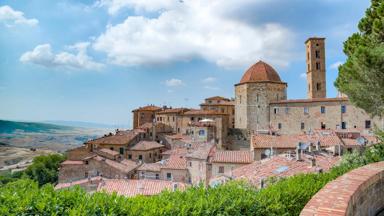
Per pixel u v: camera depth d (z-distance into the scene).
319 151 39.50
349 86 17.27
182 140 80.25
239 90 84.44
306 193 10.38
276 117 78.31
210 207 8.37
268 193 9.79
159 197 8.50
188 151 61.25
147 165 59.66
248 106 80.94
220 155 46.28
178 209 7.82
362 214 8.08
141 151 73.00
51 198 6.97
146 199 8.12
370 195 8.91
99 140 77.50
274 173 25.48
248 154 46.38
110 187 33.81
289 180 11.66
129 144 76.50
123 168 57.66
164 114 102.44
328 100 73.00
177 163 54.09
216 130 81.62
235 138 82.19
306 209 6.34
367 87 15.74
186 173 51.69
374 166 10.65
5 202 6.59
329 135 49.91
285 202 9.81
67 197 7.22
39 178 80.38
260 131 70.56
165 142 85.44
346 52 18.86
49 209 6.64
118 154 69.81
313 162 27.09
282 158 30.83
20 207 6.43
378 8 16.25
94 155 62.12
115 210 7.13
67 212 6.65
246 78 84.44
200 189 9.49
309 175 12.33
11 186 7.77
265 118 79.38
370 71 14.70
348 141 47.41
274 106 78.75
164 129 94.69
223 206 8.64
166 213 7.57
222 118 82.38
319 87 92.50
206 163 46.12
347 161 18.58
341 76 18.83
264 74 83.25
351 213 6.97
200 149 54.94
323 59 93.00
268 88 79.69
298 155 30.27
